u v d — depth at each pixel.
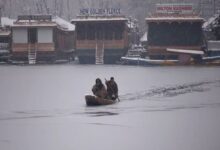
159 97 142.75
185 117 95.06
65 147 66.62
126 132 78.19
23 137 74.31
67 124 87.44
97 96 127.38
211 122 87.88
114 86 131.50
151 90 171.38
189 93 156.50
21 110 112.00
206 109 108.88
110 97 130.25
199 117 94.69
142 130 79.94
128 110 109.62
